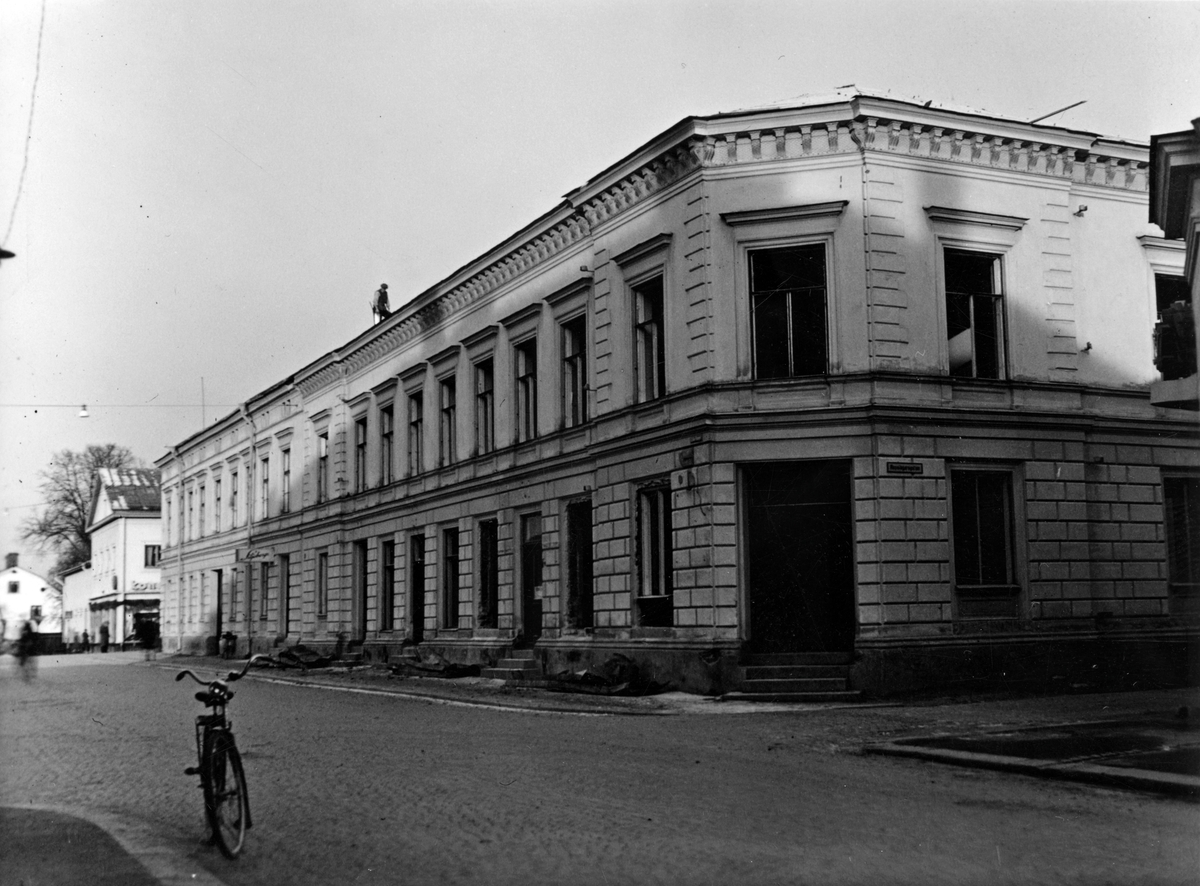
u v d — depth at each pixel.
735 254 22.31
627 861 7.64
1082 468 23.11
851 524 21.55
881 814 9.25
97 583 82.62
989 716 17.05
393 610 37.75
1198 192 15.71
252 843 8.55
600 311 25.83
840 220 21.92
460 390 32.94
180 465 65.44
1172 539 24.45
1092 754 11.94
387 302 43.09
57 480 85.00
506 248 29.67
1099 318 23.95
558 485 27.53
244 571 52.59
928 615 21.22
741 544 21.83
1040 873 7.34
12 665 37.94
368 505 39.34
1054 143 23.19
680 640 22.38
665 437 23.03
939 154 22.55
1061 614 22.50
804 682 20.75
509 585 29.78
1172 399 18.70
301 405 46.09
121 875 7.63
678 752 13.47
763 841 8.24
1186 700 19.42
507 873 7.37
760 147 22.31
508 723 17.61
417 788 10.88
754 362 22.14
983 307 23.09
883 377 21.42
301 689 28.22
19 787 11.61
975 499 22.47
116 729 17.56
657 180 23.86
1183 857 7.75
